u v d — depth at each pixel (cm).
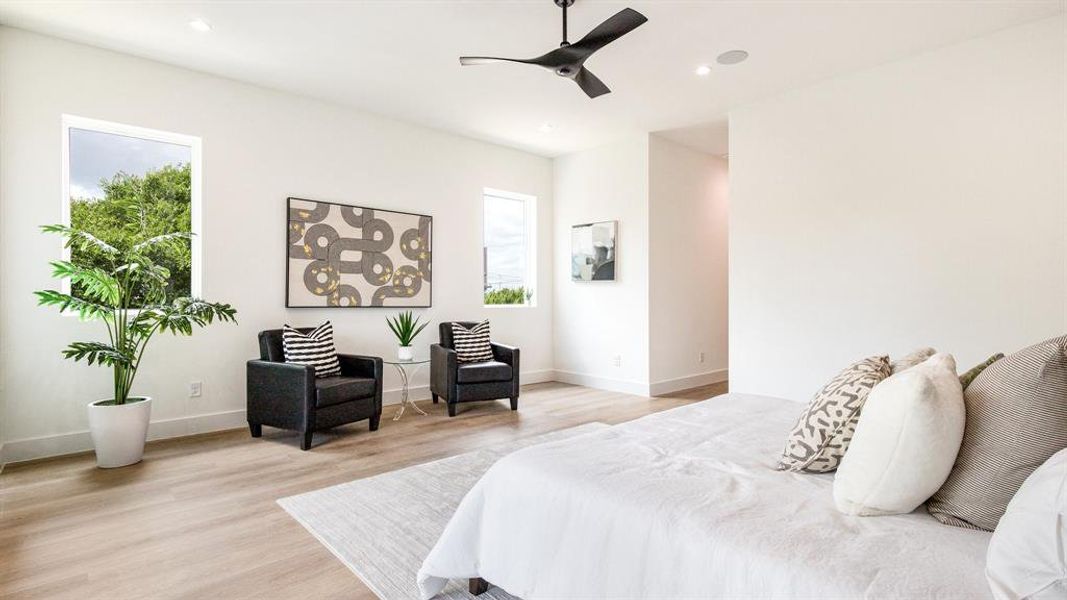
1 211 320
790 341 423
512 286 621
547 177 636
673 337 567
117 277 328
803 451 156
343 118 464
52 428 335
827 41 342
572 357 618
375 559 204
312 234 442
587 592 136
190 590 182
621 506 135
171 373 377
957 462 122
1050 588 85
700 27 323
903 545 109
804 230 416
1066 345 111
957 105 344
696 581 116
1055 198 309
